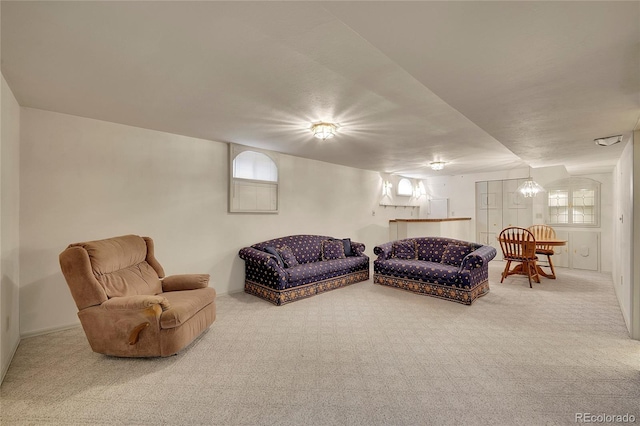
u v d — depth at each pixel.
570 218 6.52
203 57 1.95
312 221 5.66
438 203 8.32
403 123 3.30
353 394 1.99
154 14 1.50
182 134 3.89
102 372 2.28
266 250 4.36
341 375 2.22
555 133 3.11
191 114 3.08
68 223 3.14
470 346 2.69
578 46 1.48
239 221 4.56
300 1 1.38
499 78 1.85
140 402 1.92
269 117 3.16
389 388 2.05
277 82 2.30
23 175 2.90
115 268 2.71
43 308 3.00
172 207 3.87
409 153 4.98
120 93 2.56
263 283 4.16
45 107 2.92
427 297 4.24
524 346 2.68
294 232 5.33
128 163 3.52
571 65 1.68
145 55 1.93
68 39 1.75
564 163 5.04
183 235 3.96
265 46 1.80
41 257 2.99
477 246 4.55
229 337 2.90
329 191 6.00
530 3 1.17
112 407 1.87
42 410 1.84
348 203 6.42
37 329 2.97
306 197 5.54
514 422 1.72
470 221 7.75
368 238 6.92
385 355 2.53
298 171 5.40
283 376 2.21
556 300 4.07
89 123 3.26
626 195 3.37
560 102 2.24
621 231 3.88
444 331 3.03
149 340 2.41
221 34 1.68
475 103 2.26
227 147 4.39
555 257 6.64
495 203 7.46
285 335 2.95
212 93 2.53
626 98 2.15
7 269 2.43
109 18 1.54
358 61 1.97
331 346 2.70
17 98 2.70
